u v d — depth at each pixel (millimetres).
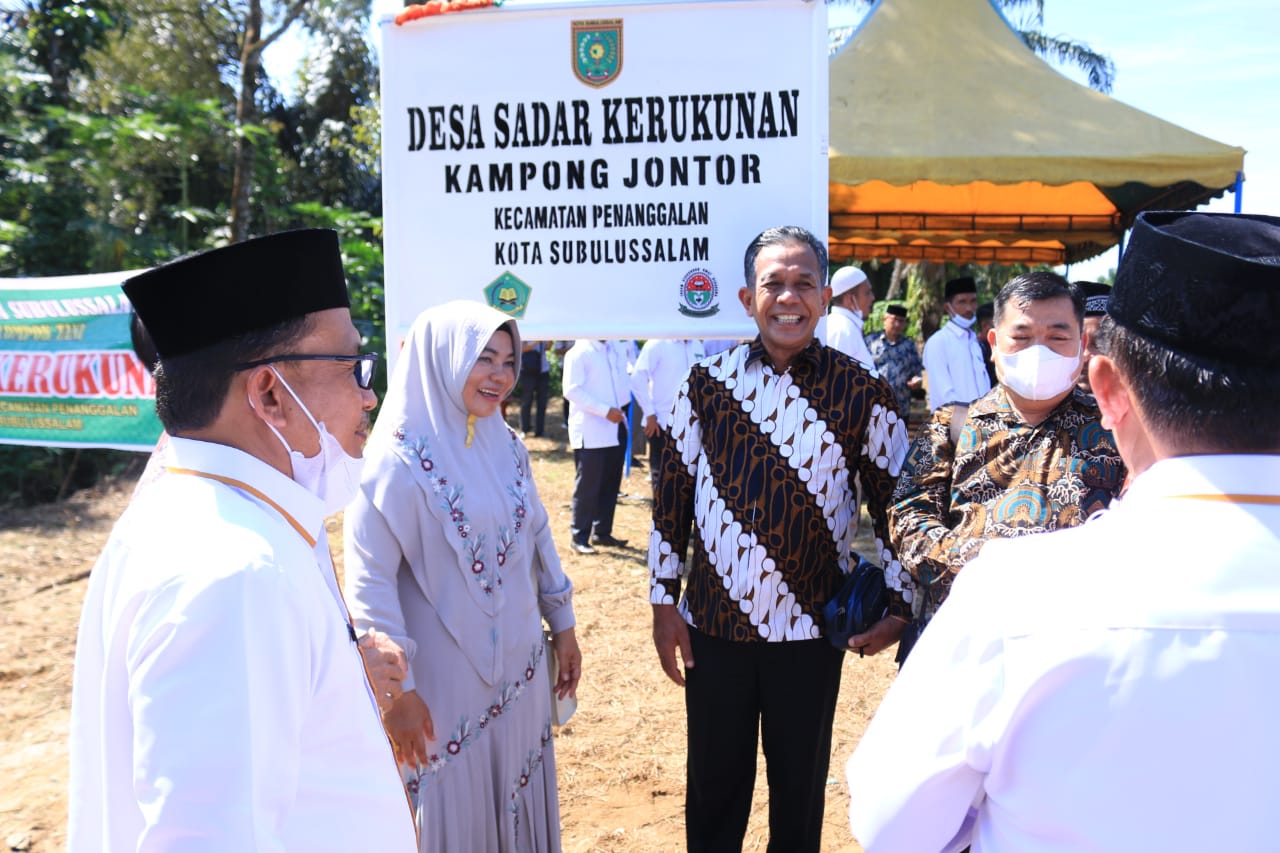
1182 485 989
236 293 1250
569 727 4195
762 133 2443
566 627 2701
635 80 2457
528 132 2500
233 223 12828
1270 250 952
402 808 1360
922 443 2361
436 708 2328
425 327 2387
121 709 1184
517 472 2535
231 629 1110
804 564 2490
